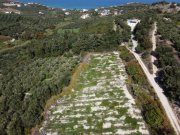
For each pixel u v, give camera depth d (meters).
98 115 50.25
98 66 71.94
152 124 45.09
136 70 65.25
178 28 91.56
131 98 54.47
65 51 88.81
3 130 47.59
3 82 69.62
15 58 91.88
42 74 67.75
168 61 64.62
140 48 79.38
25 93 60.41
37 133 47.53
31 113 50.28
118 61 74.19
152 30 92.19
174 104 50.19
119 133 45.00
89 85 61.66
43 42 97.19
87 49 84.94
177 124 44.72
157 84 58.75
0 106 54.91
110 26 106.69
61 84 60.97
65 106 54.38
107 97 55.88
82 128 47.22
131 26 109.00
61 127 48.16
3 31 136.12
